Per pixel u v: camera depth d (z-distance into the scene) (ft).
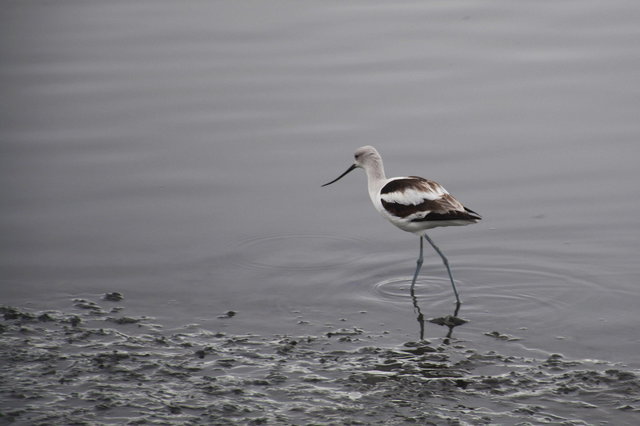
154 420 28.76
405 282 41.91
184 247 45.47
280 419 28.86
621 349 34.42
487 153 53.98
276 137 56.75
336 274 42.70
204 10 75.56
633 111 57.26
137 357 33.65
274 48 67.77
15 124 58.29
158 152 55.42
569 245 44.24
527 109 58.29
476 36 67.82
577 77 61.52
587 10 71.36
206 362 33.35
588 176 51.06
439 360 33.55
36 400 30.12
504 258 43.52
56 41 70.03
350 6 75.20
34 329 36.27
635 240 44.37
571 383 31.19
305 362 33.40
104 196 50.83
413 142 55.36
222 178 52.80
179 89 62.59
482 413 29.17
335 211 49.78
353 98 60.59
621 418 28.71
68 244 45.62
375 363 33.30
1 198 50.14
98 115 59.52
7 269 42.80
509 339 35.60
